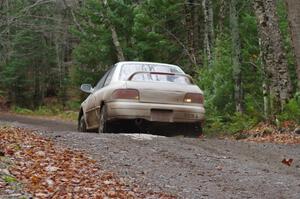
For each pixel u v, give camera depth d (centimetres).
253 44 2052
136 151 924
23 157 772
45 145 898
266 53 1477
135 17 2569
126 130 1252
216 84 1803
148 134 1176
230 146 1046
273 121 1374
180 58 2708
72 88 4469
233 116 1596
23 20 4441
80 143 957
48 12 4512
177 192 690
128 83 1177
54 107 4303
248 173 816
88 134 1072
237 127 1432
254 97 1800
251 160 921
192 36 2588
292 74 1800
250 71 1936
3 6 4400
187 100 1198
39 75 4847
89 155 859
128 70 1241
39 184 647
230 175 800
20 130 1077
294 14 1363
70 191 643
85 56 2933
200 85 1872
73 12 3834
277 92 1452
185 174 793
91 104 1305
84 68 3017
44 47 4722
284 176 806
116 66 1265
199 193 693
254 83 1905
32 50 4656
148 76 1204
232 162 890
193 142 1066
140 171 791
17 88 4784
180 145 1009
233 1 1925
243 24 2077
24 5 4409
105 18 2730
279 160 935
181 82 1221
